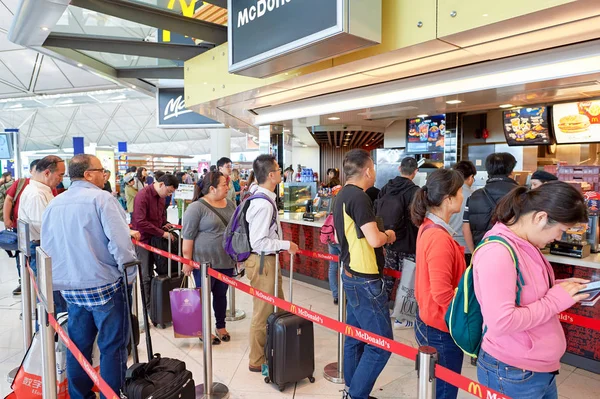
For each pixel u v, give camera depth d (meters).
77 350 1.81
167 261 4.09
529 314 1.21
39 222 3.25
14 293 4.80
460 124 5.92
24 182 4.10
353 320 2.41
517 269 1.26
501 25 2.17
